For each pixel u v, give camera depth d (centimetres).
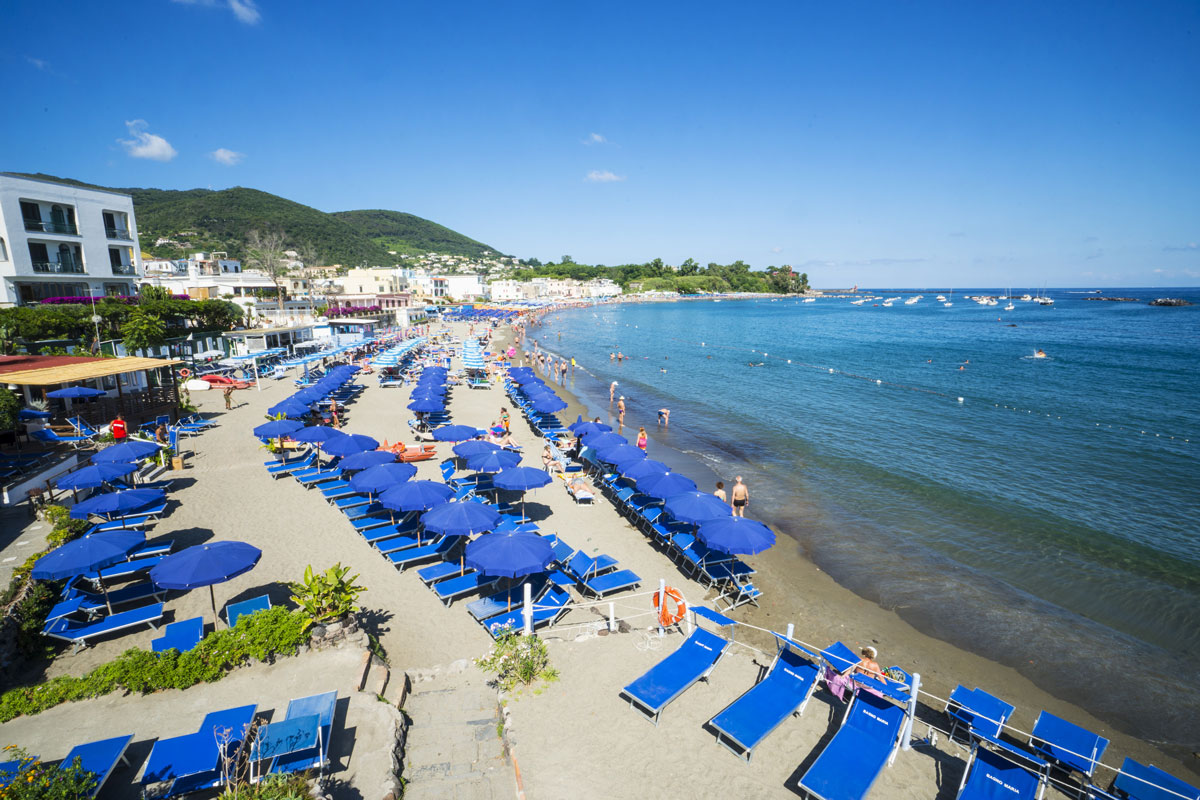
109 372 2169
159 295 4350
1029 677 1230
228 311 4650
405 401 3631
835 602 1491
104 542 1135
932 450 2827
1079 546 1814
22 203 3759
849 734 887
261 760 759
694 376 5219
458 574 1409
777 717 911
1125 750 1045
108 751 746
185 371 3600
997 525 1959
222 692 934
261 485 1988
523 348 7438
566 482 2152
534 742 880
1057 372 5359
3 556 1317
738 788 814
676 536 1625
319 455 2195
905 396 4234
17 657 1020
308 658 1020
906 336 9212
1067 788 884
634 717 943
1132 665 1274
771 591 1534
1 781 658
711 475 2445
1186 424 3359
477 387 4172
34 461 1808
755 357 6600
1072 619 1438
